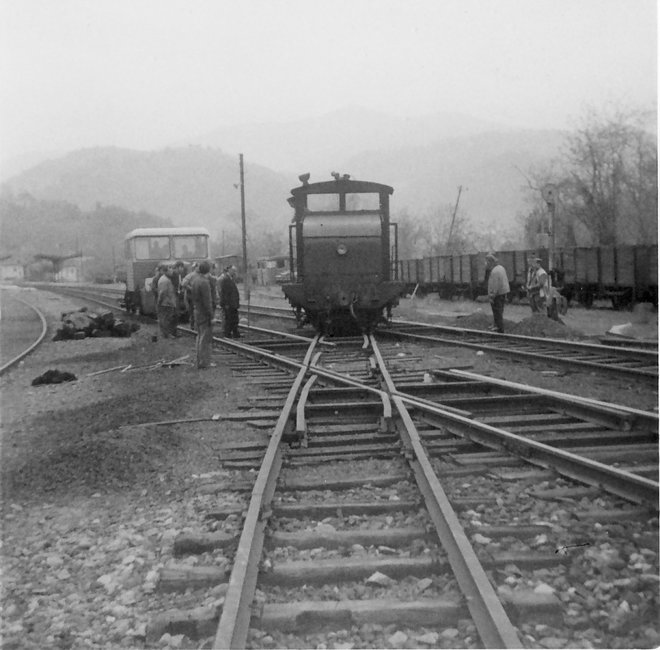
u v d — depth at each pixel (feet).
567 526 16.70
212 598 14.01
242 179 149.69
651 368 39.24
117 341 70.90
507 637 11.38
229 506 18.70
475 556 13.94
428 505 17.52
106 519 19.62
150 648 12.92
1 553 17.84
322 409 28.60
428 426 26.13
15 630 14.06
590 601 13.56
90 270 372.99
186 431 28.30
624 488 18.39
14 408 39.55
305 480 20.31
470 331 57.57
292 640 12.55
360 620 12.94
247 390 36.47
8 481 23.65
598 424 25.75
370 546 16.06
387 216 60.34
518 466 21.48
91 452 25.18
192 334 68.39
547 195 64.64
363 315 59.82
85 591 15.53
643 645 12.41
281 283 60.34
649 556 15.20
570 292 103.09
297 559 15.46
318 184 60.18
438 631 12.75
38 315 120.16
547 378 36.81
